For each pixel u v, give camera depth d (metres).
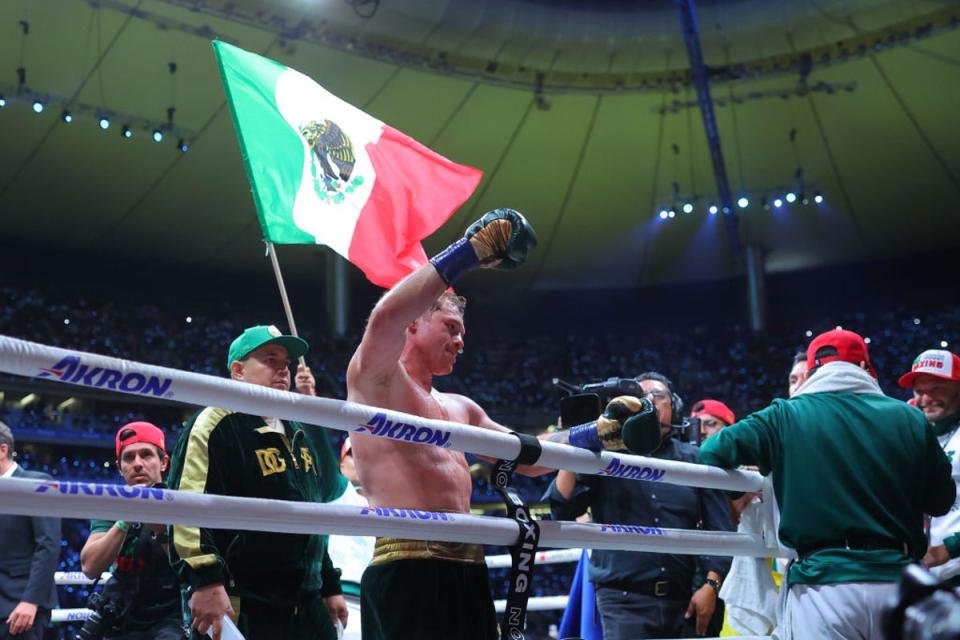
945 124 19.53
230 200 20.44
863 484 2.79
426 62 18.61
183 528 2.77
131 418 19.38
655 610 3.96
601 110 20.42
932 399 3.88
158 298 22.34
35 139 17.98
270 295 23.66
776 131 20.42
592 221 22.70
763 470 3.00
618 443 2.62
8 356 1.68
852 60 18.72
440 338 2.72
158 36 16.86
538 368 24.11
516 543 2.47
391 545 2.49
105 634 3.83
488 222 2.31
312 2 16.66
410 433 2.21
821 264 23.52
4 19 15.73
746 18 18.14
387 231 3.42
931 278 23.64
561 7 18.50
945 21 17.41
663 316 25.30
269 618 2.89
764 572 3.96
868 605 2.65
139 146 18.84
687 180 21.64
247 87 3.40
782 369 22.41
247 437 3.01
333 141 3.46
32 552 4.54
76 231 20.28
